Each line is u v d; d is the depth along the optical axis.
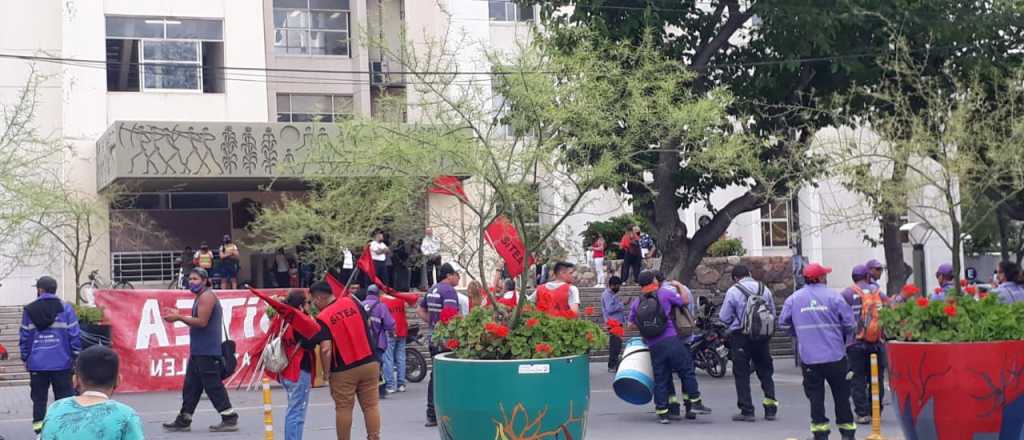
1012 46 21.30
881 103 20.03
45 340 13.05
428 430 14.05
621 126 15.95
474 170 12.88
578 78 14.22
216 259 29.44
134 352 19.16
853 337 13.73
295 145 28.48
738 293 14.27
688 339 15.08
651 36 17.42
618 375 13.90
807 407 15.98
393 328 17.67
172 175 27.58
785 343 26.05
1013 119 15.26
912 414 10.37
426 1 31.77
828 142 18.28
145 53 31.31
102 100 30.77
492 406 9.51
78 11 30.59
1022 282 15.51
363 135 13.82
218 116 31.75
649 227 21.55
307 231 22.45
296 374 11.20
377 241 25.53
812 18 19.09
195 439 13.56
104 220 25.27
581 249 30.34
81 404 5.60
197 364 14.06
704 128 16.64
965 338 10.21
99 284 27.33
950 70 19.00
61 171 29.56
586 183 13.11
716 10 20.64
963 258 34.56
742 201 21.62
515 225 12.95
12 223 16.22
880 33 19.75
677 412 14.59
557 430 9.59
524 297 10.66
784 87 20.56
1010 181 18.02
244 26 32.09
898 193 15.47
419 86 15.91
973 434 10.09
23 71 30.62
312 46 32.84
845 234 33.00
